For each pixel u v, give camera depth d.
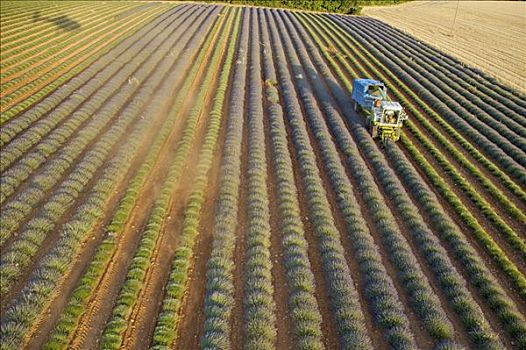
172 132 30.80
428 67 49.09
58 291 16.98
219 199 22.83
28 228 20.12
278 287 17.55
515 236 21.02
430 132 32.84
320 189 23.98
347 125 33.97
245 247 19.66
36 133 29.16
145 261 18.25
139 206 22.44
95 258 18.38
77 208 21.89
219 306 16.17
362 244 19.66
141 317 15.84
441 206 23.36
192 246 19.58
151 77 40.78
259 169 25.73
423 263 19.25
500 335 15.71
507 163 28.34
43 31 57.69
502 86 43.47
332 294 16.97
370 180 25.12
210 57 48.91
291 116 33.88
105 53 49.22
